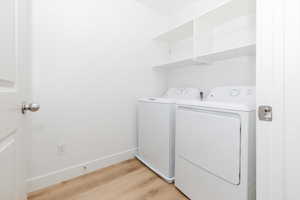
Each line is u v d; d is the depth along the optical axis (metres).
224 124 1.05
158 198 1.33
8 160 0.65
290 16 0.66
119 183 1.55
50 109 1.50
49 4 1.46
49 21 1.47
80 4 1.66
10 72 0.66
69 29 1.59
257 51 0.76
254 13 1.54
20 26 0.82
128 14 2.08
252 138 0.95
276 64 0.70
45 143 1.48
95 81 1.80
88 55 1.74
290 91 0.67
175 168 1.49
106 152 1.91
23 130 0.91
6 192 0.62
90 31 1.74
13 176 0.71
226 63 1.77
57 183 1.53
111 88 1.94
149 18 2.31
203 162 1.19
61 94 1.56
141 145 2.04
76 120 1.67
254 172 0.97
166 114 1.59
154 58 2.39
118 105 2.01
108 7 1.88
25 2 0.96
